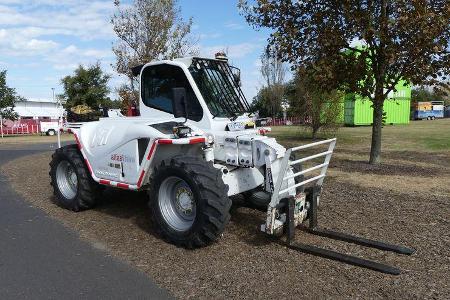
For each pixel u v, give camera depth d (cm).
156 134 539
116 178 605
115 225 612
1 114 4200
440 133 2170
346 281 421
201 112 568
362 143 1673
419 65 921
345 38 965
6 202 763
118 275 442
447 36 896
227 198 492
